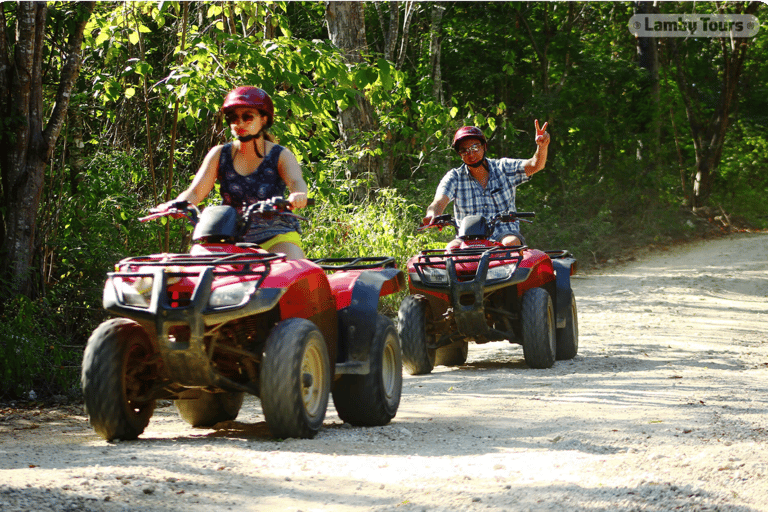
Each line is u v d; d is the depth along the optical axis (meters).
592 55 34.91
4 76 9.01
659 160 35.72
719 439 5.05
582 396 7.03
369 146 17.39
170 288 5.03
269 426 5.03
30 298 9.07
